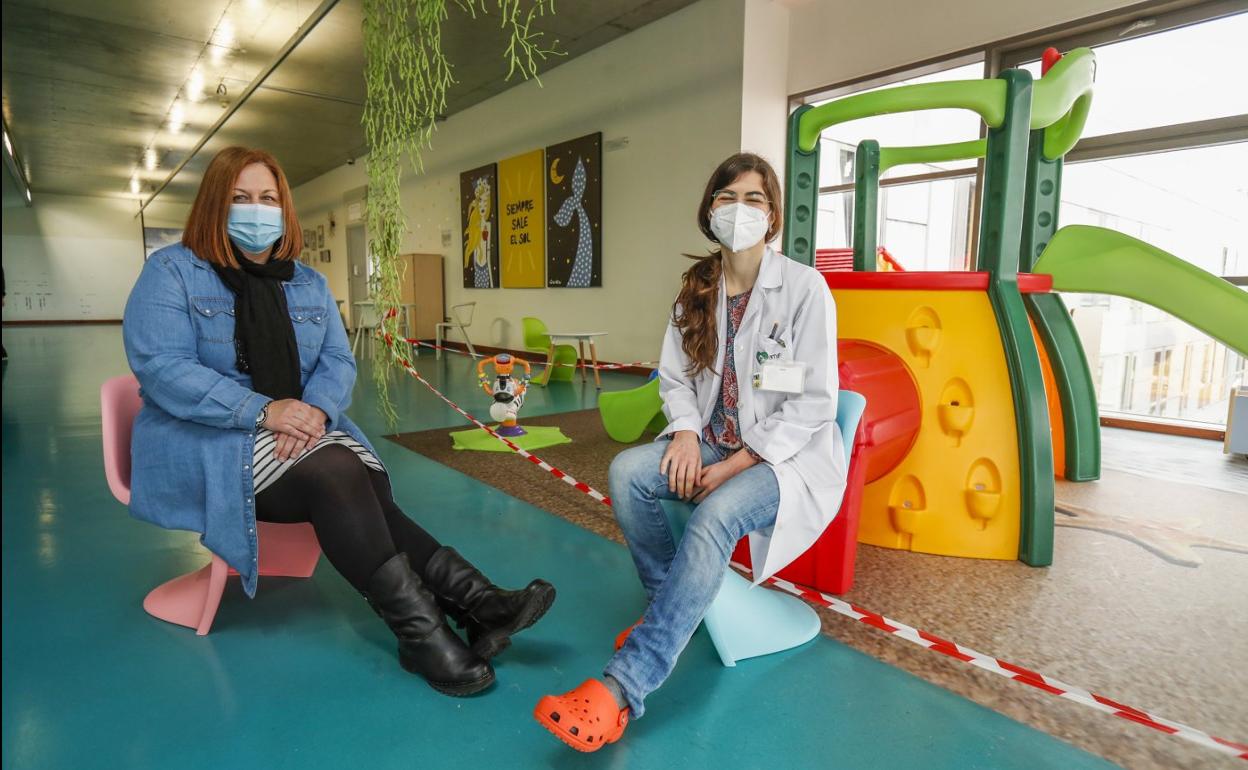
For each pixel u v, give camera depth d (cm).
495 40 650
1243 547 221
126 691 133
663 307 640
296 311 157
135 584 184
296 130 1024
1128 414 448
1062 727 125
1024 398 203
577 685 137
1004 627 164
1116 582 192
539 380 607
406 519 155
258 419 137
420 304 972
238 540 141
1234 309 231
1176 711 129
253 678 138
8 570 193
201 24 627
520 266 818
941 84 208
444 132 943
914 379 214
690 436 144
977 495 206
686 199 604
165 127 1016
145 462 146
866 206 273
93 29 636
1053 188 297
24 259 1659
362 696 132
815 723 125
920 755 116
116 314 1778
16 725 121
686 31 587
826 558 182
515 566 198
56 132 1044
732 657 145
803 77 565
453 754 115
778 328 142
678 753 116
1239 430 344
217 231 146
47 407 448
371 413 452
